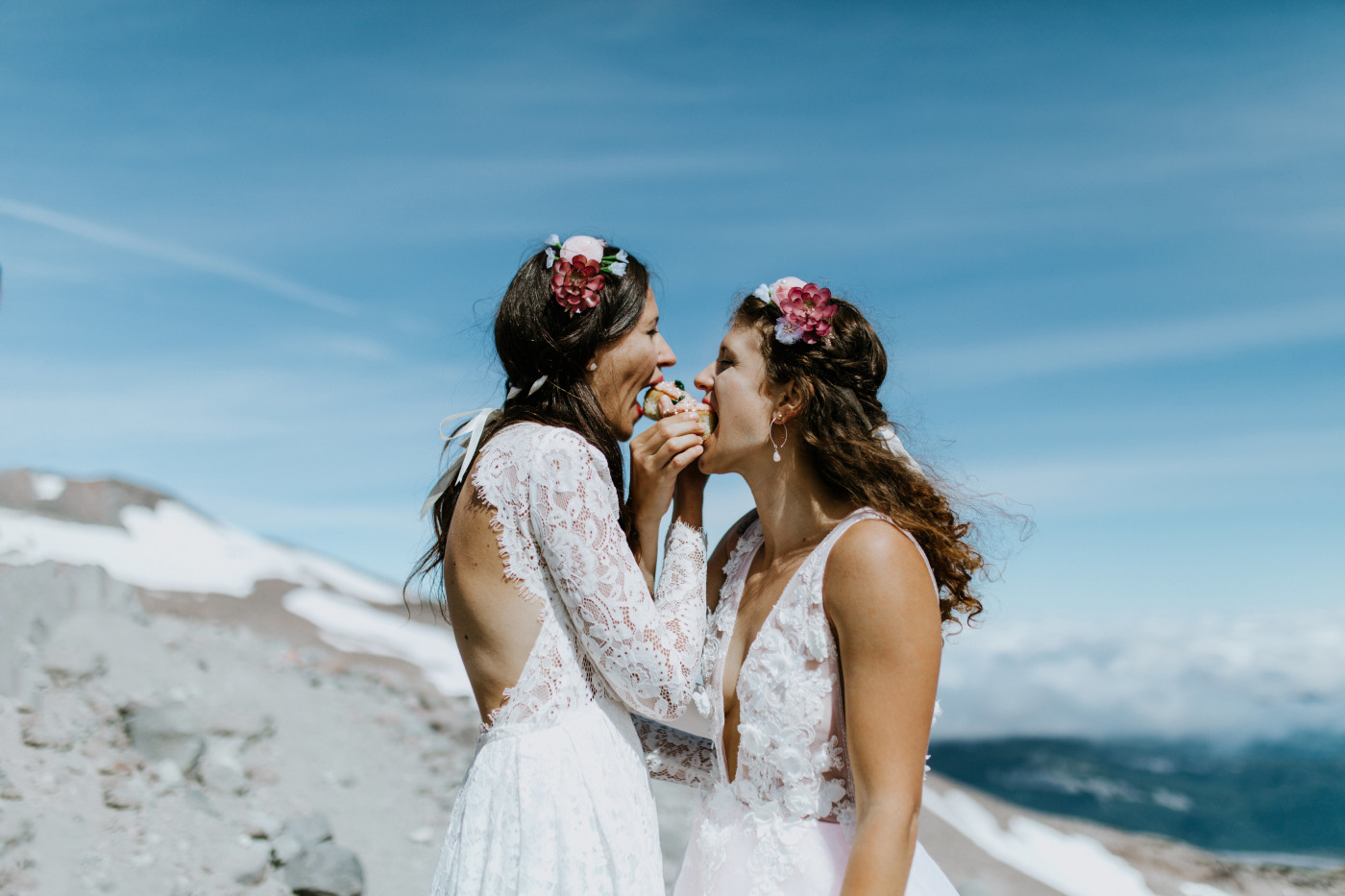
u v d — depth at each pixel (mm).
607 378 2473
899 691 1906
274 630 10508
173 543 13500
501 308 2473
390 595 13852
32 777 4172
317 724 5961
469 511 2252
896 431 2432
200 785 4695
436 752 6336
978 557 2252
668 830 5844
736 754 2254
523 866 2074
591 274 2377
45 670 4910
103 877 3779
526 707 2176
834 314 2344
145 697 5094
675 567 2396
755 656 2158
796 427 2322
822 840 2072
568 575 2152
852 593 1975
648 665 2150
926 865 2229
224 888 4012
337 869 4340
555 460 2188
